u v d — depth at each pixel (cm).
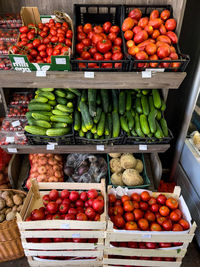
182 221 205
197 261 256
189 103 255
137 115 247
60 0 250
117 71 207
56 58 189
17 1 249
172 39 211
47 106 242
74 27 230
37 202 234
